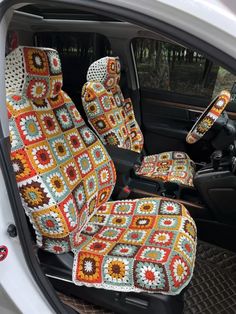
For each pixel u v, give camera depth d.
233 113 2.50
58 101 1.43
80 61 2.86
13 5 0.85
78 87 2.96
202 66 2.53
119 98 2.48
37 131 1.25
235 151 1.85
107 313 1.55
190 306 1.67
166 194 2.16
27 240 1.04
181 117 2.69
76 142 1.48
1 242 0.97
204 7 0.70
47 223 1.24
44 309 1.11
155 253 1.29
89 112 2.18
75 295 1.39
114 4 0.77
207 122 1.92
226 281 1.83
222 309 1.66
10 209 0.98
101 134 2.23
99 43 2.72
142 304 1.24
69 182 1.34
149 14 0.75
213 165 1.87
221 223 1.98
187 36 0.73
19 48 1.16
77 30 2.58
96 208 1.62
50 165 1.26
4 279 1.01
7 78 1.19
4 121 0.95
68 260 1.33
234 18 0.69
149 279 1.21
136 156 2.05
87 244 1.39
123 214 1.61
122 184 2.07
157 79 2.73
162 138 2.79
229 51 0.71
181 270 1.24
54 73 1.30
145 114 2.83
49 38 2.78
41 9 2.27
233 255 2.02
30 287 1.07
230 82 2.48
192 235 1.45
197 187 1.92
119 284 1.23
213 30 0.70
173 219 1.53
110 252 1.33
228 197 1.84
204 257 1.99
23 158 1.17
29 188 1.18
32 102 1.26
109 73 2.24
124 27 2.39
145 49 2.65
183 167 2.37
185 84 2.64
